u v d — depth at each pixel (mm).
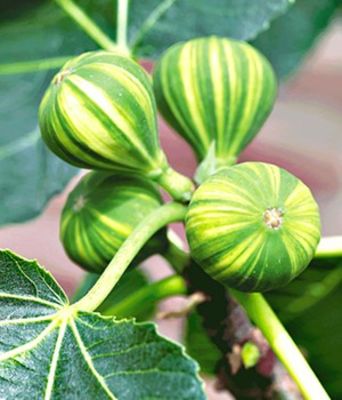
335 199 1360
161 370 303
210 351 531
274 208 323
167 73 392
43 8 497
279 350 354
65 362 314
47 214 1207
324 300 507
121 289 516
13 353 313
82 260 378
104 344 313
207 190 329
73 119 343
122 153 354
